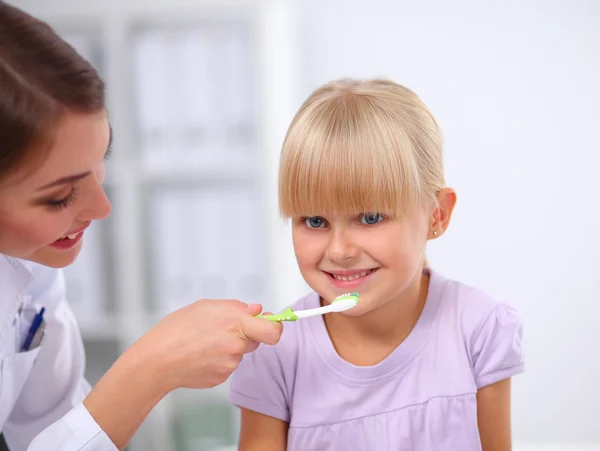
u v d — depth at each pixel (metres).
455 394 0.79
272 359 0.83
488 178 2.27
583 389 2.29
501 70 2.24
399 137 0.72
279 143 2.24
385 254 0.71
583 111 2.22
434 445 0.79
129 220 2.28
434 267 2.32
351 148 0.70
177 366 0.72
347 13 2.29
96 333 2.30
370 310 0.79
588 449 2.24
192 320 0.74
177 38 2.27
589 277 2.25
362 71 2.30
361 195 0.70
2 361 0.85
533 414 2.32
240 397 0.82
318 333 0.84
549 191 2.25
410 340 0.81
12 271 0.83
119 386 0.72
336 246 0.71
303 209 0.73
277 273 2.27
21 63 0.62
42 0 2.27
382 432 0.80
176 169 2.29
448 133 2.28
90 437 0.71
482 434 0.83
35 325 0.93
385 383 0.81
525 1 2.22
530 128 2.24
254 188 2.30
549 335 2.29
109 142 0.73
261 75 2.22
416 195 0.73
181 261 2.34
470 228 2.29
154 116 2.29
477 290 0.86
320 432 0.81
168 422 2.25
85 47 2.30
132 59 2.28
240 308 0.75
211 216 2.32
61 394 0.98
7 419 0.99
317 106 0.75
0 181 0.64
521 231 2.27
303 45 2.31
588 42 2.20
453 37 2.25
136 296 2.30
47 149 0.63
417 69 2.28
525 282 2.28
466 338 0.82
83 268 2.31
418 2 2.26
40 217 0.67
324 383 0.82
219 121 2.28
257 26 2.22
